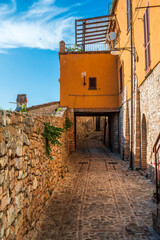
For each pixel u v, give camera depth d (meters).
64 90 15.60
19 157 3.53
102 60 15.67
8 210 2.94
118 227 4.50
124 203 5.82
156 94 7.01
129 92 11.48
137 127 9.84
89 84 15.59
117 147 15.55
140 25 8.97
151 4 7.27
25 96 17.66
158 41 6.61
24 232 3.71
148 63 7.75
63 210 5.46
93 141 24.00
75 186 7.59
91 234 4.24
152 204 5.66
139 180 8.05
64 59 15.74
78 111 15.52
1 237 2.64
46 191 5.81
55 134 6.29
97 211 5.36
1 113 2.69
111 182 7.95
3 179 2.75
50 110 18.09
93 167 10.79
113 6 15.05
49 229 4.48
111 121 17.25
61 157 8.80
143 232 4.25
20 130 3.62
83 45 17.58
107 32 17.62
